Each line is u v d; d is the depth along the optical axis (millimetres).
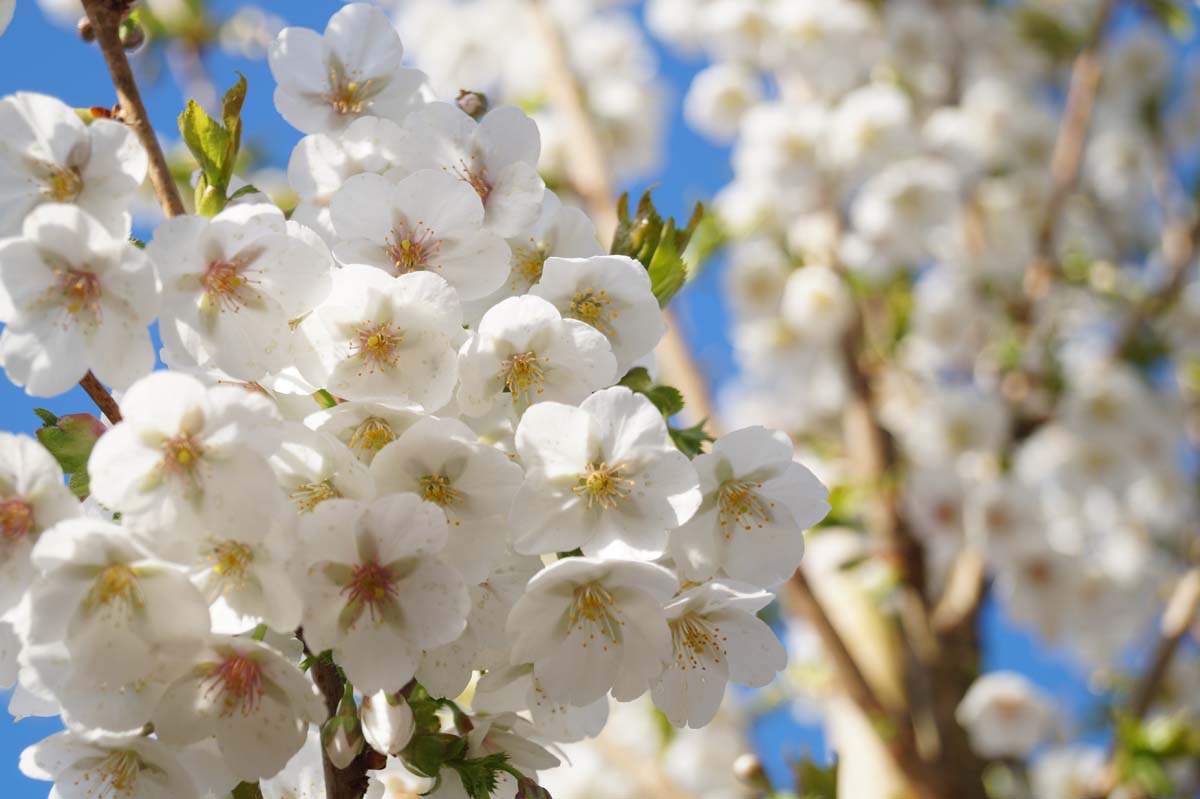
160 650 547
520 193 610
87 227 555
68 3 1363
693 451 624
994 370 1593
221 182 599
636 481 583
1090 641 1567
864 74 1763
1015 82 1879
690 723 601
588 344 590
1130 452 1630
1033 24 1841
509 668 591
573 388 593
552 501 581
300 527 550
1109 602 1546
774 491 610
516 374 590
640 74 1855
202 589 553
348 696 579
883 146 1571
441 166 614
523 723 603
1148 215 1887
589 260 602
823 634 1136
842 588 1321
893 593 1311
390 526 556
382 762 582
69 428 582
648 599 578
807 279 1526
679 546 599
